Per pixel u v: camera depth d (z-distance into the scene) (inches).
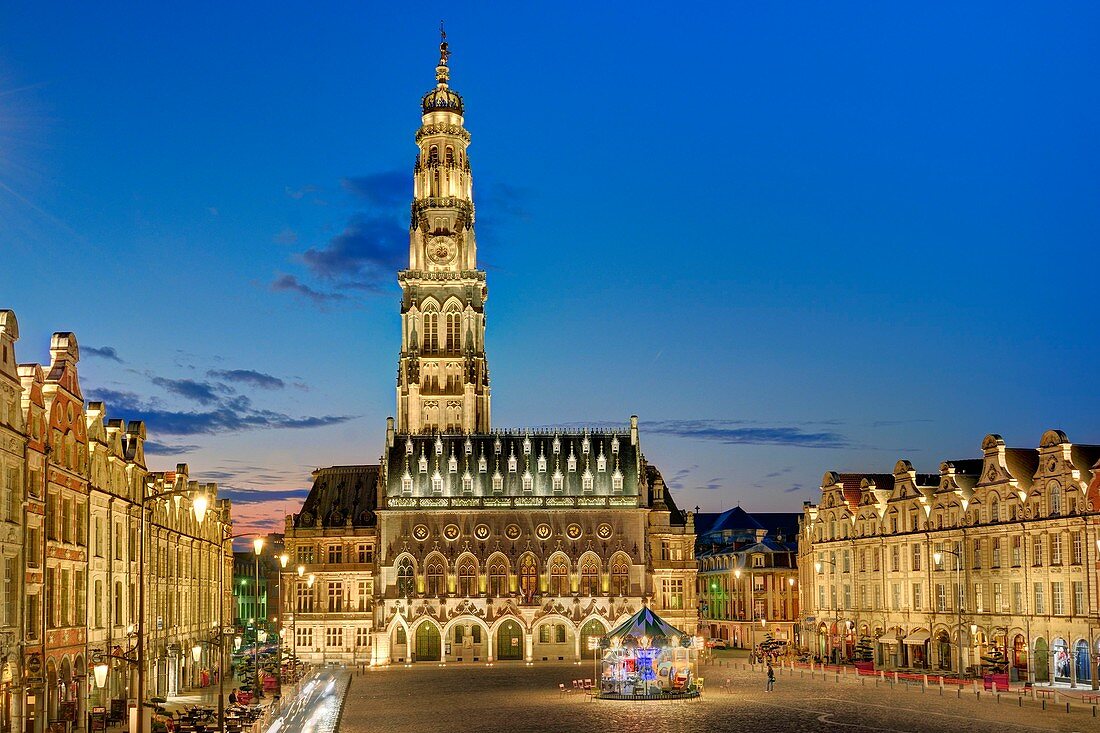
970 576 4936.0
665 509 7613.2
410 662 6732.3
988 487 4857.3
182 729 2837.1
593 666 6254.9
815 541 6397.6
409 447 7116.1
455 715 3720.5
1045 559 4448.8
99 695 3127.5
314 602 7475.4
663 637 4266.7
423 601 6840.6
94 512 3277.6
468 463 7057.1
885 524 5620.1
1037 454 4945.9
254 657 4985.2
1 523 2546.8
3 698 2544.3
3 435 2556.6
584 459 7111.2
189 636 4709.6
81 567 3147.1
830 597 6200.8
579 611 6909.5
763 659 5940.0
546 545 6963.6
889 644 5487.2
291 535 7539.4
